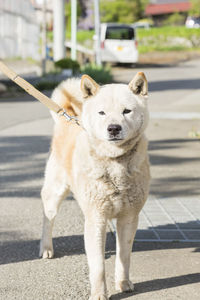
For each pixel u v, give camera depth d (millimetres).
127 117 3363
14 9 20078
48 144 9258
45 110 13727
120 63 27844
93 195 3451
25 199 5992
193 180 6812
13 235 4824
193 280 3787
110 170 3414
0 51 18656
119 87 3508
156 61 31828
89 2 47562
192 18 46938
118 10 48406
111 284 3762
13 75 4152
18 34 20672
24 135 10211
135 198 3498
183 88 18578
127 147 3379
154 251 4410
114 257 4312
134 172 3443
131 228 3602
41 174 7176
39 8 30359
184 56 34656
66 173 3984
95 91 3531
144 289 3646
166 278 3834
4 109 13945
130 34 27016
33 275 3928
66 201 5957
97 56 22641
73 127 4055
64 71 19828
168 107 14047
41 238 4398
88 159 3461
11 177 7008
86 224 3516
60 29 22250
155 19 58125
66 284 3752
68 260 4242
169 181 6758
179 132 10391
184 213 5473
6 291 3635
